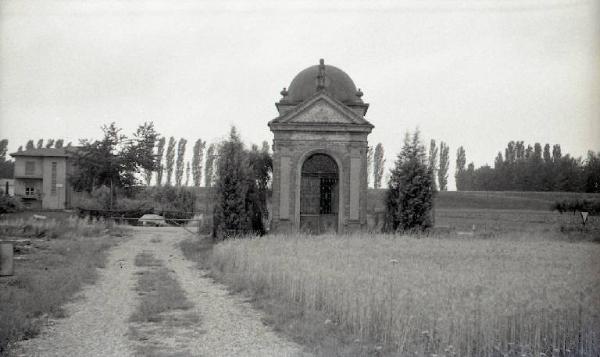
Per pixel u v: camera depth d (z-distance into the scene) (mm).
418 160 35562
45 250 28719
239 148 35781
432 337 11750
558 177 102750
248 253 22531
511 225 53406
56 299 16516
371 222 43719
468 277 14680
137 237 43094
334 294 14977
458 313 11430
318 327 13656
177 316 15227
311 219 39188
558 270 16906
